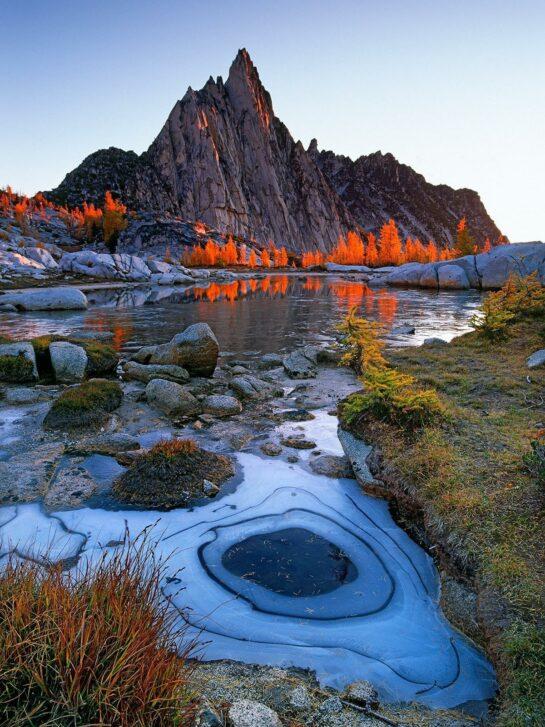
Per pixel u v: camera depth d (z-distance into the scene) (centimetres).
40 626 281
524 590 436
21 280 5200
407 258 11569
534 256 4906
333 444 922
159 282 6775
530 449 716
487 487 616
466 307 3578
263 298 4675
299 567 562
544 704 330
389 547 607
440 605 499
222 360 1766
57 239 12912
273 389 1295
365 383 915
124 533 619
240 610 489
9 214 12938
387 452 759
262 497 721
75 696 248
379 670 415
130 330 2617
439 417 854
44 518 650
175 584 525
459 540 536
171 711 268
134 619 302
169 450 775
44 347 1483
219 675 393
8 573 332
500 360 1411
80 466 814
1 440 920
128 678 259
